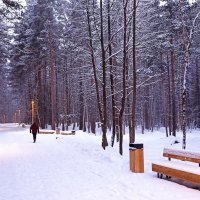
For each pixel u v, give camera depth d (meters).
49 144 26.69
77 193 9.34
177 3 33.62
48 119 63.97
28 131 48.16
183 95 23.02
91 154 18.06
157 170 11.00
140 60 28.52
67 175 12.27
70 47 44.66
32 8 56.22
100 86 30.39
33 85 60.94
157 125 70.25
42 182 11.07
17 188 10.22
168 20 37.62
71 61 46.00
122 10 22.89
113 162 14.87
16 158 17.77
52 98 47.44
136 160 12.17
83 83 42.00
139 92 48.12
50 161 16.31
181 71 51.31
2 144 27.08
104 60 20.14
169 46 37.91
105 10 23.28
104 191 9.46
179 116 56.62
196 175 8.89
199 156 10.52
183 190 9.24
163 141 33.28
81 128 48.19
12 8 24.05
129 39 22.91
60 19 48.12
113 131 23.83
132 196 8.75
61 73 54.91
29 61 52.94
